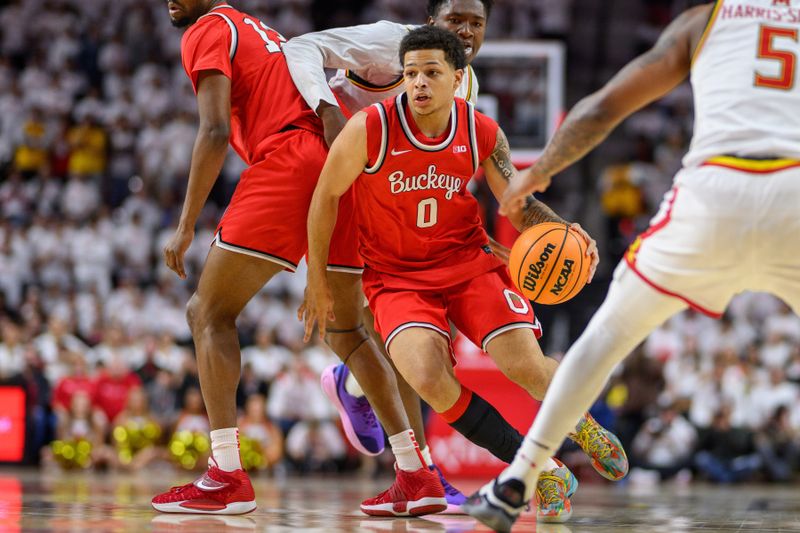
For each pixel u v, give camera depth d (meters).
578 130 6.04
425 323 7.91
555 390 6.11
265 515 8.39
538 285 7.87
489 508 6.18
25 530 6.54
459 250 8.32
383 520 7.97
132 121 34.25
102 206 30.58
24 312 25.34
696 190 5.69
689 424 22.52
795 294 5.80
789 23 5.80
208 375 8.55
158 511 8.48
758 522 8.61
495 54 18.83
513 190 6.37
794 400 23.08
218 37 8.78
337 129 8.48
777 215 5.52
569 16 36.09
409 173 7.91
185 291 27.56
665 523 8.27
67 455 21.02
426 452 9.48
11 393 21.50
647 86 5.98
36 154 33.72
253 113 8.87
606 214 32.22
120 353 23.75
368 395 8.74
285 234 8.54
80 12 37.06
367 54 9.10
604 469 7.96
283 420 22.33
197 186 8.52
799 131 5.63
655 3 36.59
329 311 8.05
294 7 36.91
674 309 5.97
